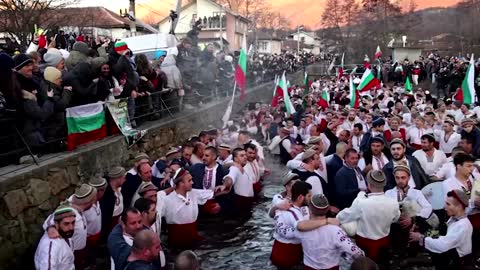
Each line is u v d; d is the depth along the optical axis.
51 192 7.13
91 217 6.83
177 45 17.20
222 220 9.05
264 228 8.60
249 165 10.06
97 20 42.12
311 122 14.13
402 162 7.79
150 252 4.58
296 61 54.97
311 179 7.93
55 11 31.72
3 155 6.69
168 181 8.38
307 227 5.91
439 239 6.27
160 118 13.34
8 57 6.90
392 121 12.08
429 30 86.62
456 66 29.89
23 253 6.33
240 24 62.75
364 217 6.65
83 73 8.59
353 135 11.58
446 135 11.70
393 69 39.16
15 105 6.98
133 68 10.80
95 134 9.20
